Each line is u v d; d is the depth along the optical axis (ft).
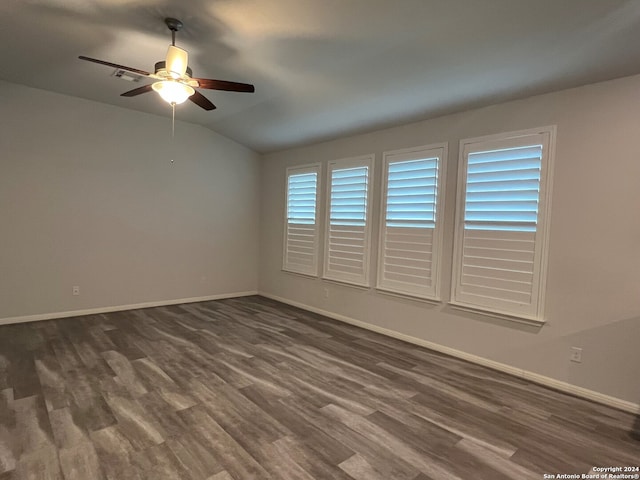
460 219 12.13
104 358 11.18
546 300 10.36
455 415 8.61
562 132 9.99
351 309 15.92
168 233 17.76
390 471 6.61
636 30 7.27
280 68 10.75
